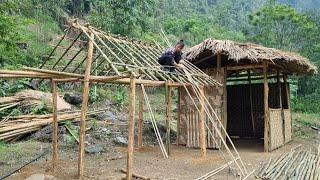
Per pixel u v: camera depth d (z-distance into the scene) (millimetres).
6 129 11992
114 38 9938
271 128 12891
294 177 8602
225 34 35781
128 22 21766
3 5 12219
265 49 12461
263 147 13938
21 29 18500
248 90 17250
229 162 9977
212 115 12789
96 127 13594
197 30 33781
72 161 10047
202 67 13883
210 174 8852
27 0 24969
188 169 9547
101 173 8797
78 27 8539
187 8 46250
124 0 21938
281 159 10906
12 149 10945
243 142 15570
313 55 26688
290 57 12508
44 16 25234
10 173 8406
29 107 14352
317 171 9195
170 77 10984
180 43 11609
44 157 10305
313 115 23094
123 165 9703
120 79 8164
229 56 11805
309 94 27172
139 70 9570
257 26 28281
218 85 12664
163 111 19844
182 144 13430
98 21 21781
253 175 8984
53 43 21688
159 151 12125
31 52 19234
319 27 27750
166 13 39938
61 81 8555
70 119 13531
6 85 16469
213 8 52188
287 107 15508
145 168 9547
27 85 17047
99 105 17672
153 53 11695
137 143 13094
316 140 15836
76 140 12070
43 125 12922
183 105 13430
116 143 12508
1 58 13781
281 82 15812
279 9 26609
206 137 12906
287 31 27359
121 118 16141
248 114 17359
